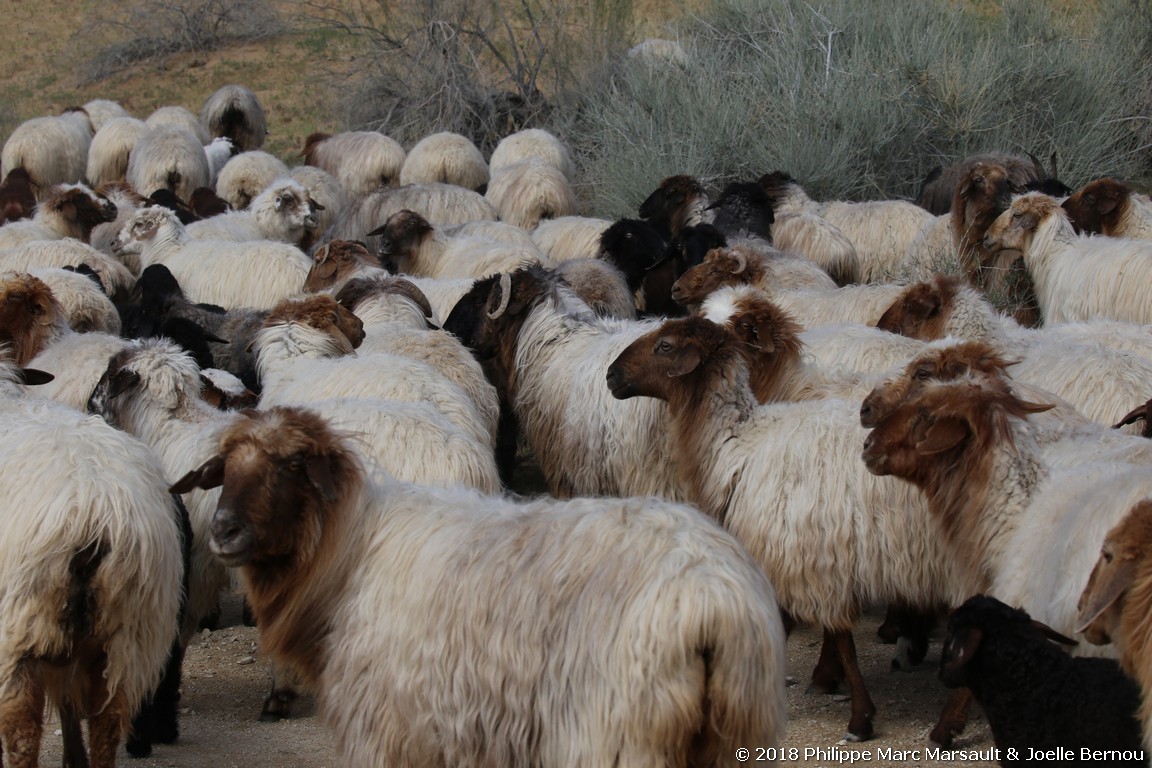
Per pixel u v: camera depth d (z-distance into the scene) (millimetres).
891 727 7148
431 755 5176
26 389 8359
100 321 12492
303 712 7934
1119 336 9281
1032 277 12828
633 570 4832
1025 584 6203
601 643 4777
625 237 14359
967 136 20438
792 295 11648
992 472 6516
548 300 10297
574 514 5188
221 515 5465
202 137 27047
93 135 26891
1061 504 6238
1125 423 7598
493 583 5117
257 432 5648
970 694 6656
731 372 7492
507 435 11242
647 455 8977
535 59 29359
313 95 32719
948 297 9688
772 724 4883
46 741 7613
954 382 6719
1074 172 20047
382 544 5586
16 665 6004
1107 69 21266
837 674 7688
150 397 8336
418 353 9812
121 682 6258
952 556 6723
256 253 14438
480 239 14938
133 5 38656
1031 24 22766
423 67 27781
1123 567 4910
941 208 18188
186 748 7285
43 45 38875
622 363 7766
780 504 7078
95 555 6055
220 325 12891
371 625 5387
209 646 9391
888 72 20750
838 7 22594
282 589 5734
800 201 16422
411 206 17641
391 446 7480
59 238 16125
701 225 13719
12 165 23719
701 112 21172
